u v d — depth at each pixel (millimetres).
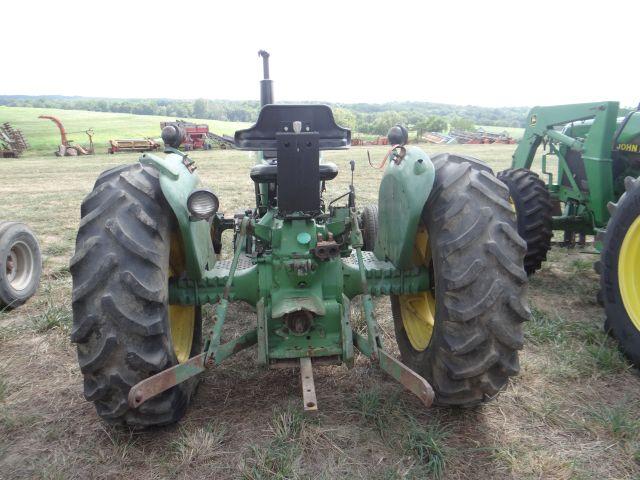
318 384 3172
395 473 2340
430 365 2703
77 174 20094
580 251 6172
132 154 33750
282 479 2326
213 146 35469
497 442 2596
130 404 2076
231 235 7234
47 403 3021
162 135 3039
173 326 3191
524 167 6242
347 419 2791
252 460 2459
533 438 2637
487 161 22531
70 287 5199
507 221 2477
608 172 4879
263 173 3412
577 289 5012
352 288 3094
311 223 2850
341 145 2986
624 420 2701
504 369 2467
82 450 2578
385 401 2945
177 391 2596
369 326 2584
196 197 2490
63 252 6590
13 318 4414
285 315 2678
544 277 5441
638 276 3473
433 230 2598
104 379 2342
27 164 25953
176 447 2549
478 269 2371
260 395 3053
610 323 3596
